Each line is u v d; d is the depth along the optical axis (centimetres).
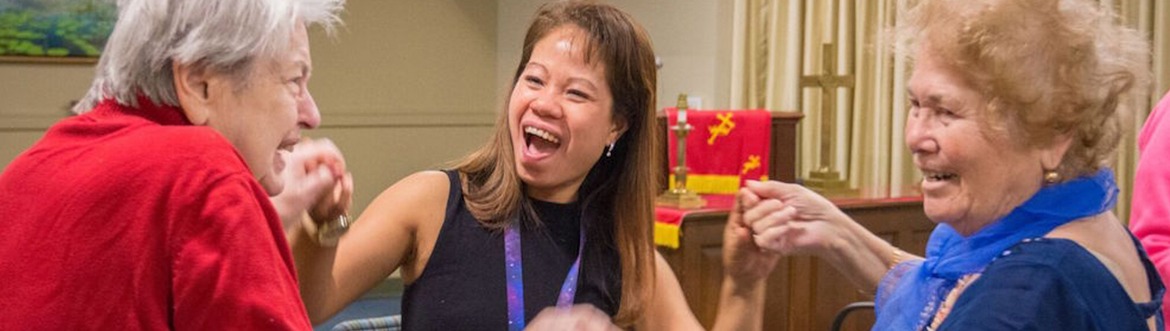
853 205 419
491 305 193
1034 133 146
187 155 141
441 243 196
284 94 152
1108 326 144
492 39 800
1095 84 147
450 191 200
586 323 167
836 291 432
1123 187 468
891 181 574
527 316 193
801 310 425
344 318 648
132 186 140
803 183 457
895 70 566
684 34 660
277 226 146
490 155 204
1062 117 145
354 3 746
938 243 166
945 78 149
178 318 139
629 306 202
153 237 139
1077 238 150
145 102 148
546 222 200
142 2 146
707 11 644
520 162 197
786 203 204
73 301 138
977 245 154
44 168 145
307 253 181
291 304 142
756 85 624
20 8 662
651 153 206
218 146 143
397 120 767
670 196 414
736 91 623
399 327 254
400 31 765
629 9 692
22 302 139
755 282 212
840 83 456
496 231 197
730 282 212
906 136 155
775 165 459
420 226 197
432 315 193
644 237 207
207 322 137
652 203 208
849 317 434
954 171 151
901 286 170
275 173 158
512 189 199
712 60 641
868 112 588
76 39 679
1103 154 151
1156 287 159
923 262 171
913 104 156
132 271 138
